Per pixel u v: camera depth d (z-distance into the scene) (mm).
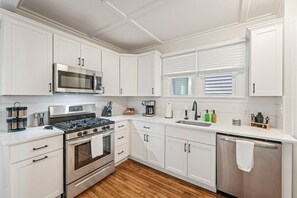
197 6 1941
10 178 1406
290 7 1701
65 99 2514
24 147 1497
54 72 2012
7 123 1778
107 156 2385
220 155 1915
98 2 1861
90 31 2689
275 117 2074
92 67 2574
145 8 1992
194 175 2139
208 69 2539
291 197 1545
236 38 2301
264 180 1634
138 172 2523
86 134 2033
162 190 2047
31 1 1838
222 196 1925
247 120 2279
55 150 1746
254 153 1674
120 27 2535
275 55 1797
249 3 1878
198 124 2580
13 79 1683
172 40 3084
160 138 2508
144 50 3566
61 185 1799
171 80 3150
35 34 1854
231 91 2445
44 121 2225
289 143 1532
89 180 2070
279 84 1775
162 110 3238
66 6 1942
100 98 3148
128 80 3197
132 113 3521
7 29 1627
